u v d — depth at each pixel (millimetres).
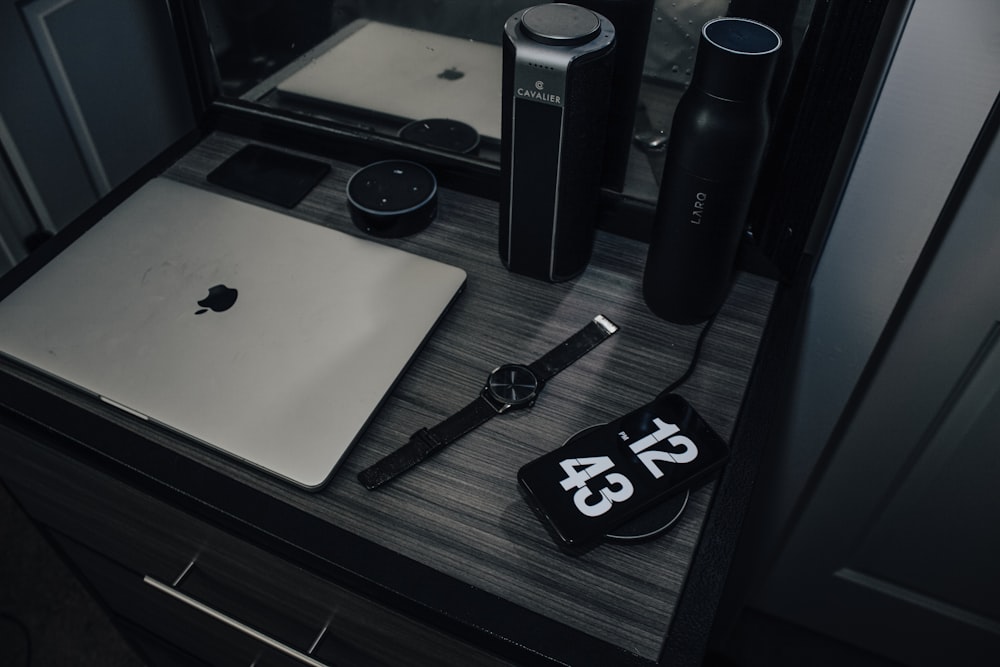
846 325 948
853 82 681
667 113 785
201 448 696
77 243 837
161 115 1067
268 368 729
